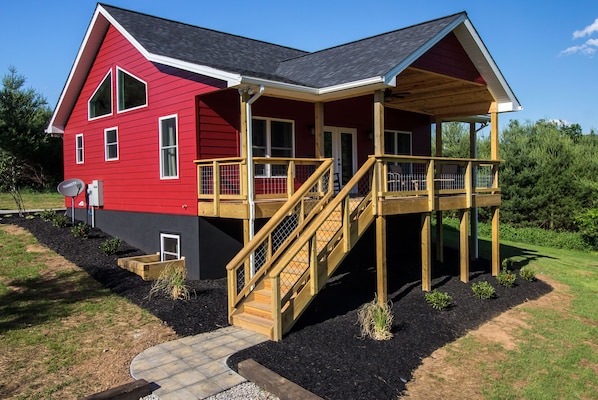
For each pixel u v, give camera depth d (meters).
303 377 5.50
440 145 14.30
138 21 12.04
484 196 11.41
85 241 12.01
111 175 12.84
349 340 6.78
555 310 9.62
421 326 7.73
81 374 5.50
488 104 12.41
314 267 7.17
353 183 7.88
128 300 8.09
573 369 6.70
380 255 8.51
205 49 11.62
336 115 12.93
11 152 24.59
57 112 14.81
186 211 10.07
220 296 8.52
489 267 12.77
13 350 6.05
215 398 4.99
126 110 12.02
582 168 21.48
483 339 7.70
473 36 10.34
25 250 10.94
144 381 5.06
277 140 11.38
